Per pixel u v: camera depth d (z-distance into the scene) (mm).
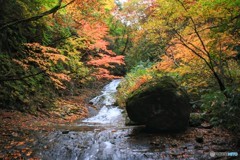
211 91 7957
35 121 8734
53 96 12219
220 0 5598
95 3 7867
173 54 9539
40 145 6023
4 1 8875
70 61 13812
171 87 6641
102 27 11758
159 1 6664
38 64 10805
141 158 5355
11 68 9453
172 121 6555
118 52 23422
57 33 12742
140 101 6637
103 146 5980
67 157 5641
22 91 9781
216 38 7094
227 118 6129
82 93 15688
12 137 6340
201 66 8422
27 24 11109
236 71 8711
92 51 15602
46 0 8984
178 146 5766
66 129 7488
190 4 6402
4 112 8516
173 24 7422
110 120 10945
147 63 16219
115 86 18984
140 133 6793
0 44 9391
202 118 7305
